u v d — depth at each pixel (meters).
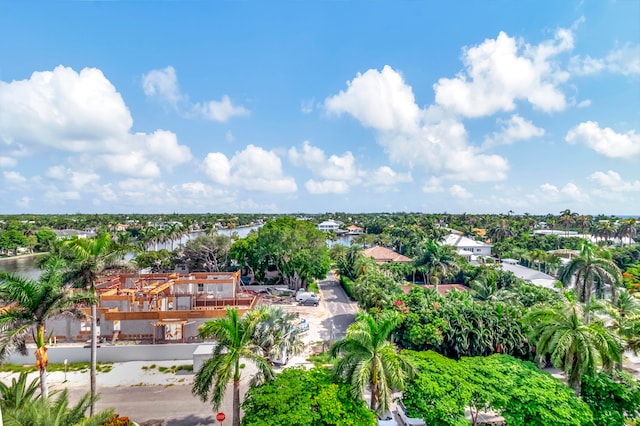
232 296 46.66
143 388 26.09
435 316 29.92
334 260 84.12
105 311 35.03
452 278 61.62
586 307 24.92
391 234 126.94
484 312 30.53
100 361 30.56
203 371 17.48
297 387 17.47
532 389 18.42
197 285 47.41
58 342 34.03
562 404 17.69
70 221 179.88
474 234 131.88
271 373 18.41
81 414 15.63
